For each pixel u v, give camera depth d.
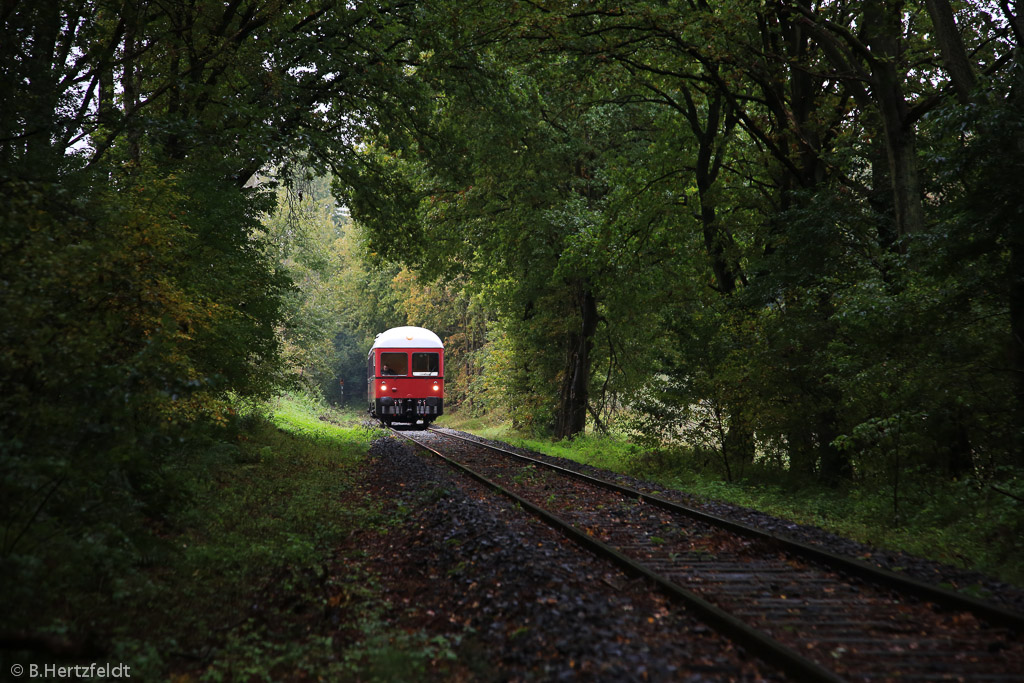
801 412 15.30
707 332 17.22
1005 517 9.76
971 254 11.05
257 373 14.33
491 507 10.94
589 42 16.47
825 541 8.44
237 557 7.55
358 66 16.73
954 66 12.16
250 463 14.39
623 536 9.02
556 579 6.37
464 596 6.48
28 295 6.59
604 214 21.19
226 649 5.30
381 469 16.50
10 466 5.99
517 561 7.05
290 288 15.09
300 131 15.48
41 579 5.61
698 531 9.22
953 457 12.94
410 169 24.70
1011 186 10.37
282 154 15.31
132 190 10.20
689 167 20.08
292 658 5.16
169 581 6.64
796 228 15.31
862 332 12.74
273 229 33.81
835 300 13.61
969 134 11.23
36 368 6.53
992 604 5.59
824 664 4.56
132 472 7.71
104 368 6.98
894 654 4.75
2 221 7.14
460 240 27.09
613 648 4.71
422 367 34.62
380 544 8.96
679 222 20.97
